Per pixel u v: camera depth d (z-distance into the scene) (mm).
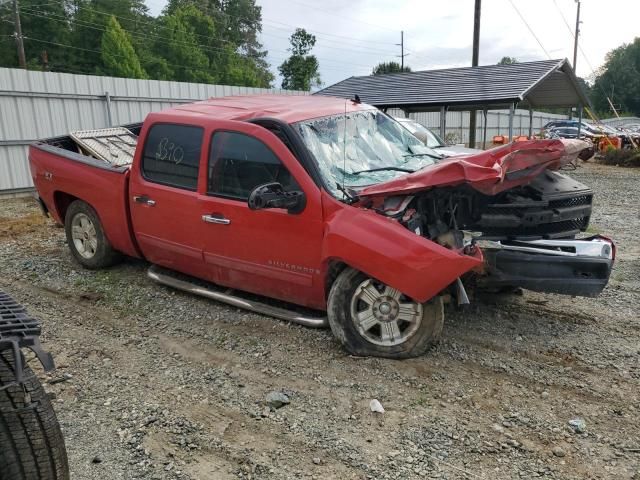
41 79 13203
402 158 5145
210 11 74875
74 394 3920
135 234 5844
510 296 5750
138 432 3473
